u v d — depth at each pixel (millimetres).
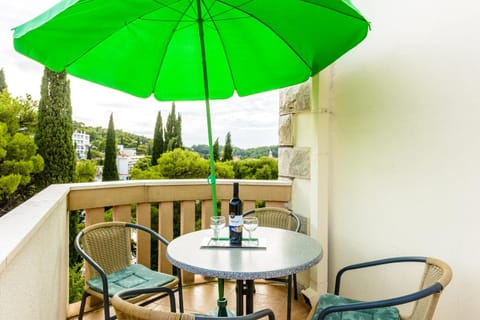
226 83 2613
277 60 2270
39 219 1251
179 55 2439
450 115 1695
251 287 1890
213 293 2834
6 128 11281
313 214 2621
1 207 11070
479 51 1561
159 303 2643
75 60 1896
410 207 1924
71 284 7020
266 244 1789
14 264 957
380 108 2135
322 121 2580
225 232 2062
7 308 894
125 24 1832
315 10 1711
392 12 2047
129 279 2033
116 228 2230
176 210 6633
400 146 1989
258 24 2139
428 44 1812
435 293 1254
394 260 1680
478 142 1565
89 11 1544
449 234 1702
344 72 2471
